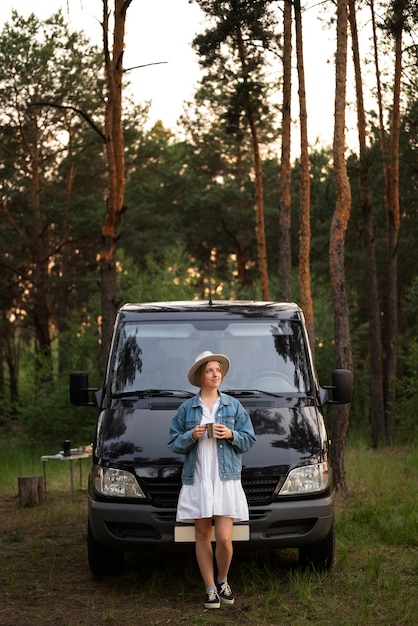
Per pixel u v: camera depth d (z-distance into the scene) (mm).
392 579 7215
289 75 19641
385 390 27219
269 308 8398
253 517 6816
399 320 32094
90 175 35469
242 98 24109
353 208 26875
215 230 40031
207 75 23922
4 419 28750
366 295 31953
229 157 41000
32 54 29688
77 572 7883
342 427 12617
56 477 15211
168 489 6836
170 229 39125
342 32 13195
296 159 37844
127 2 16594
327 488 7059
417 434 23047
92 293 37125
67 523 10484
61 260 37094
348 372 7965
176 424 6551
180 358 7938
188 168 41594
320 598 6820
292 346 8047
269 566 7789
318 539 6988
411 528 9195
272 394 7652
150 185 39406
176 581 7406
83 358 26469
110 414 7512
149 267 28266
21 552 8836
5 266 33219
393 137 23828
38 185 32438
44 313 33500
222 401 6551
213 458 6441
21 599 7023
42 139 32062
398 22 18344
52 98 30516
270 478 6879
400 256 30812
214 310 8320
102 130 31984
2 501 12664
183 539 6621
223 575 6680
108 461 7012
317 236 34438
